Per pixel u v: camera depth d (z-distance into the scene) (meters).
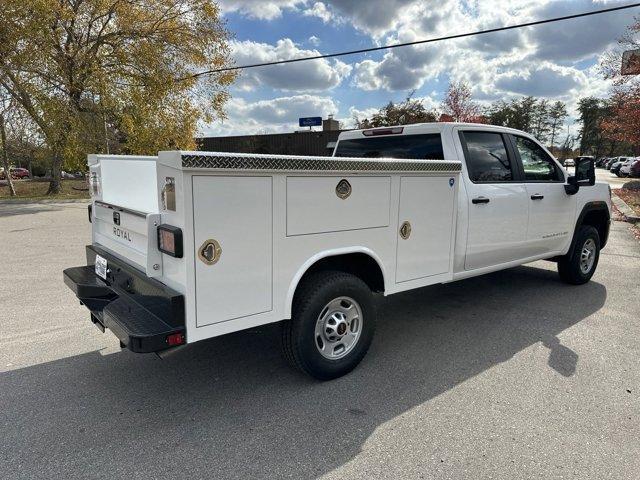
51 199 18.55
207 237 2.64
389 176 3.52
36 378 3.49
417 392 3.31
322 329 3.39
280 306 3.04
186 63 19.31
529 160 5.16
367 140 5.14
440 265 4.12
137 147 18.67
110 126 19.09
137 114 18.38
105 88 17.55
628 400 3.20
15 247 8.42
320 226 3.16
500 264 4.89
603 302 5.36
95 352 3.96
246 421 2.95
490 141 4.73
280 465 2.53
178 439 2.76
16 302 5.25
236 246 2.77
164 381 3.48
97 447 2.67
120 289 3.33
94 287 3.52
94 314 3.35
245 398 3.23
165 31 18.58
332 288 3.29
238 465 2.52
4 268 6.83
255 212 2.81
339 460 2.57
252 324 2.92
